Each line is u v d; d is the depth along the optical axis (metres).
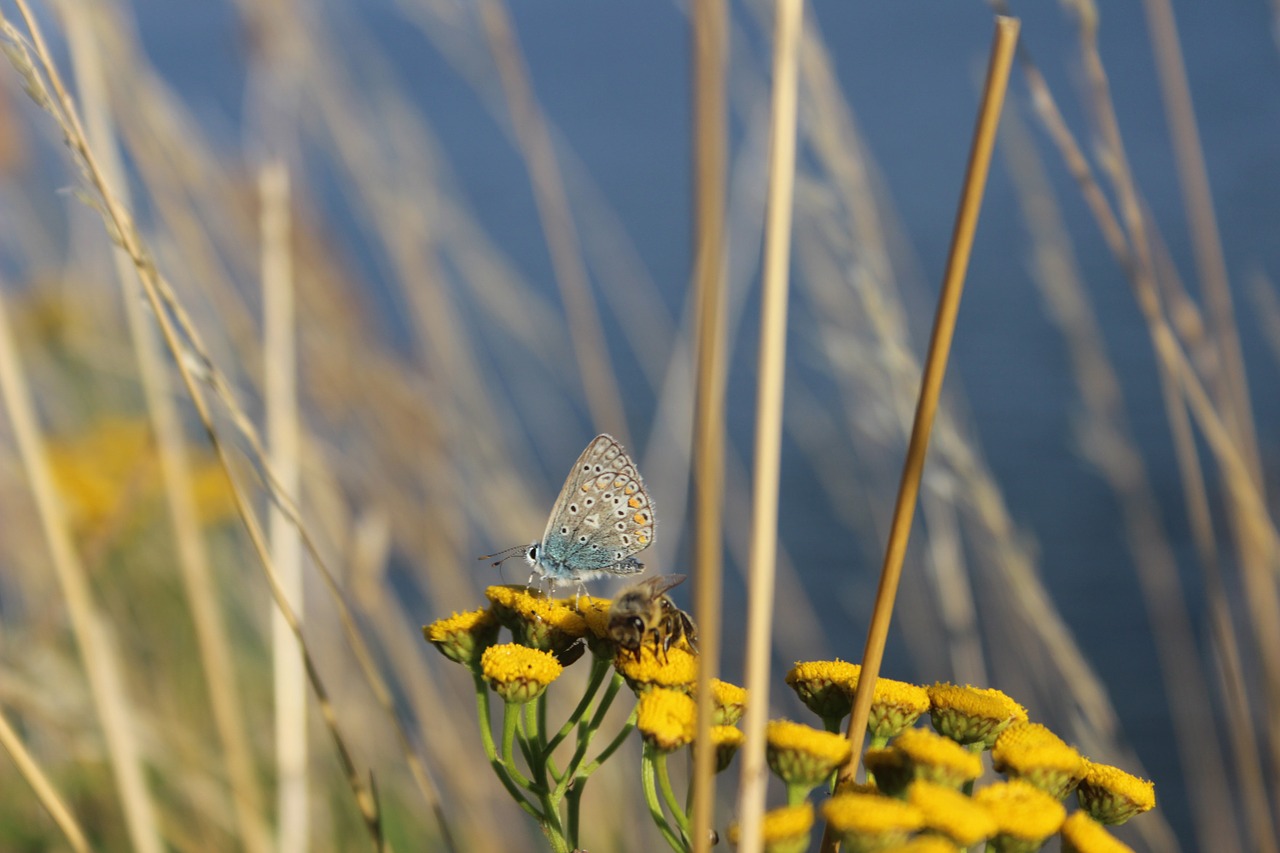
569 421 1.22
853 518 0.85
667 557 0.73
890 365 0.55
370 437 0.67
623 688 0.64
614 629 0.48
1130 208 0.53
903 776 0.47
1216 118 2.43
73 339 0.75
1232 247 2.04
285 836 0.54
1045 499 1.47
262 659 0.71
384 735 0.68
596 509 0.53
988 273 2.58
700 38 0.44
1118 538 1.33
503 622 0.50
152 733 0.59
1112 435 0.67
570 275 0.64
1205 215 0.57
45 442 0.71
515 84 0.61
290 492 0.56
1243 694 0.55
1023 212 0.63
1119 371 1.90
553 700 0.63
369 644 0.68
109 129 0.54
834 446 0.92
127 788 0.52
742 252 0.68
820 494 1.51
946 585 0.60
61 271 0.77
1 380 0.52
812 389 1.14
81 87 0.54
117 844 0.59
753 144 0.68
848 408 0.60
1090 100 0.54
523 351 0.93
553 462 1.10
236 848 0.59
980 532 0.60
